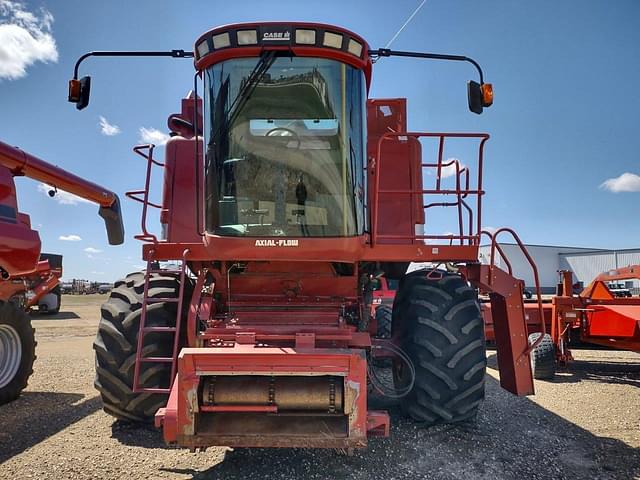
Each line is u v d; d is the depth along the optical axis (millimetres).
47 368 8336
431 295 4562
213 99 4199
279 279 4480
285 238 3975
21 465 3830
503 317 4934
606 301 7777
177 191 5070
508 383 4863
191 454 4055
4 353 5883
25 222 5941
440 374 4332
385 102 5652
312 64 4152
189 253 4418
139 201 4883
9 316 5785
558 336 7750
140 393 4324
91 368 8328
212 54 4145
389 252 4492
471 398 4391
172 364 4059
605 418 5180
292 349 3480
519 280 4922
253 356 3305
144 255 4457
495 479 3607
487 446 4254
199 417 3377
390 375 6996
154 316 4379
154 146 4848
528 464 3895
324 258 4023
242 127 4148
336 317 4277
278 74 4148
